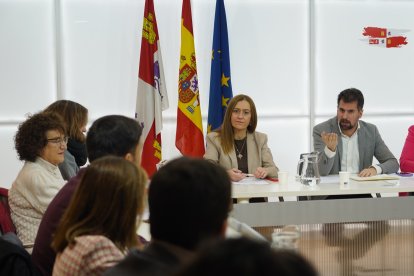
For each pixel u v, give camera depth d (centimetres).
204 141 407
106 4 394
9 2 382
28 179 215
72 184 157
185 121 386
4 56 384
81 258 119
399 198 266
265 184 273
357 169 326
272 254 48
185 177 96
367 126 335
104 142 161
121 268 94
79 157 295
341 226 267
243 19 413
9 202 219
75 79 395
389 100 440
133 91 402
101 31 395
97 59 396
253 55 417
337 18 427
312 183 270
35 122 223
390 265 272
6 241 150
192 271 47
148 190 100
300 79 427
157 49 383
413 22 438
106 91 399
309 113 429
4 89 386
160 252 95
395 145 444
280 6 418
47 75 392
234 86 417
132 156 165
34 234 214
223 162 312
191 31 387
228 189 100
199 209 95
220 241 50
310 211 260
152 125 383
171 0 402
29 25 386
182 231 95
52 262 154
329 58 429
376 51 435
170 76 405
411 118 444
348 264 269
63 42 392
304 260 48
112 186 125
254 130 324
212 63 394
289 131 429
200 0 407
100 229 126
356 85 435
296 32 422
